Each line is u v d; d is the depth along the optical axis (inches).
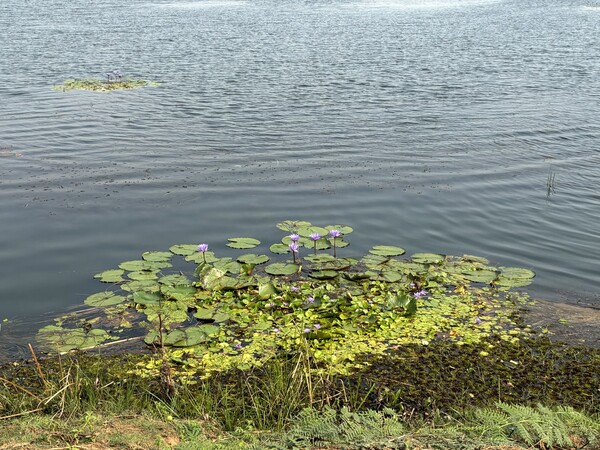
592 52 1090.1
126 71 922.1
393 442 208.8
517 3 1927.9
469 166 547.5
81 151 574.6
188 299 338.3
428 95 789.2
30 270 370.0
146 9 1724.9
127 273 365.1
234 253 390.9
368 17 1574.8
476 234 426.3
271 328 314.0
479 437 214.2
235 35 1264.8
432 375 279.9
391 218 447.2
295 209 458.3
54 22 1439.5
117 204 460.4
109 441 208.8
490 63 993.5
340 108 724.0
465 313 330.3
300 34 1284.4
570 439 215.6
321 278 359.6
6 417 225.0
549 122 676.1
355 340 305.9
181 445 207.9
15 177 509.4
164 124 659.4
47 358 290.0
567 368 286.0
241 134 626.2
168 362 283.9
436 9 1764.3
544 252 402.0
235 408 253.6
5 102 746.8
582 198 485.4
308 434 214.8
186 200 468.8
